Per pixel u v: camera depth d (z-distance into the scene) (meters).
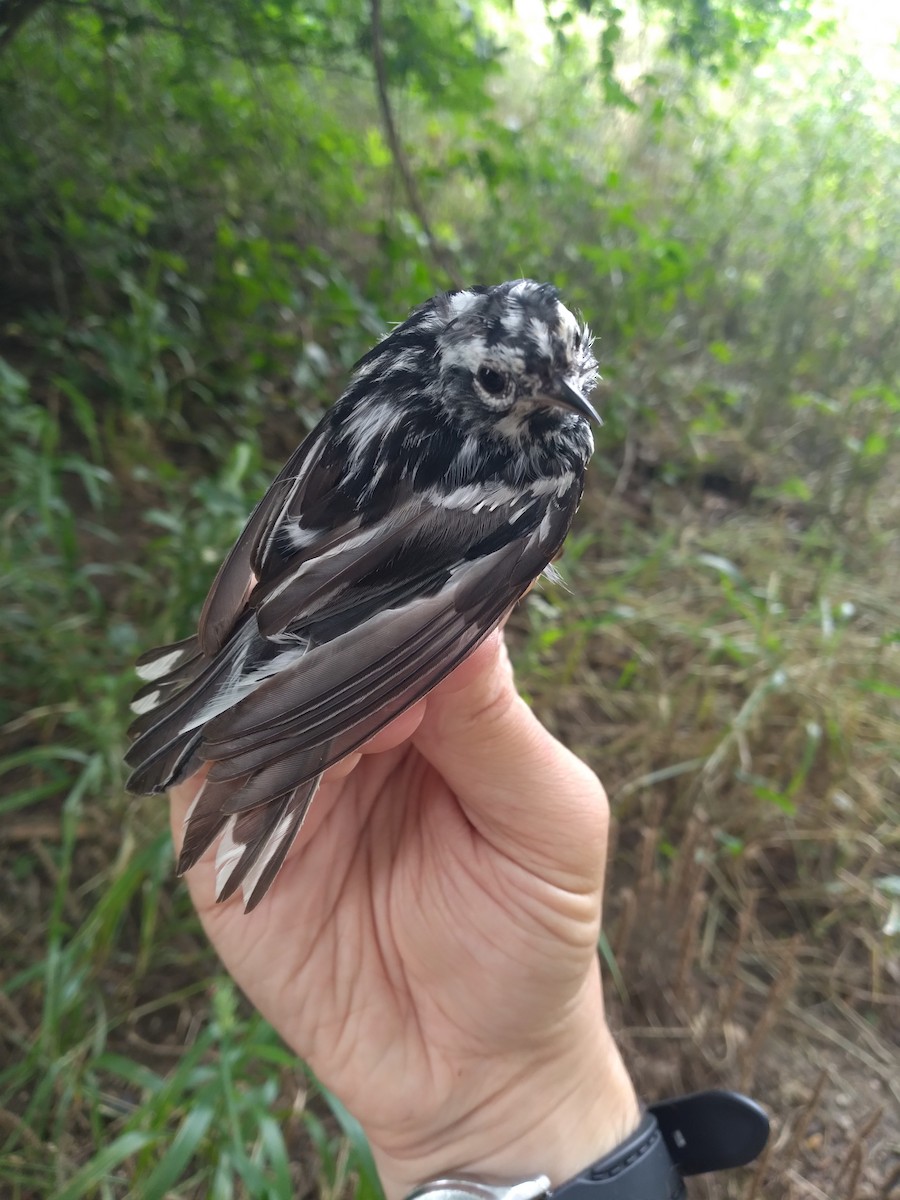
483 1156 0.14
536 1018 0.14
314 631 0.12
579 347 0.16
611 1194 0.14
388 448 0.14
